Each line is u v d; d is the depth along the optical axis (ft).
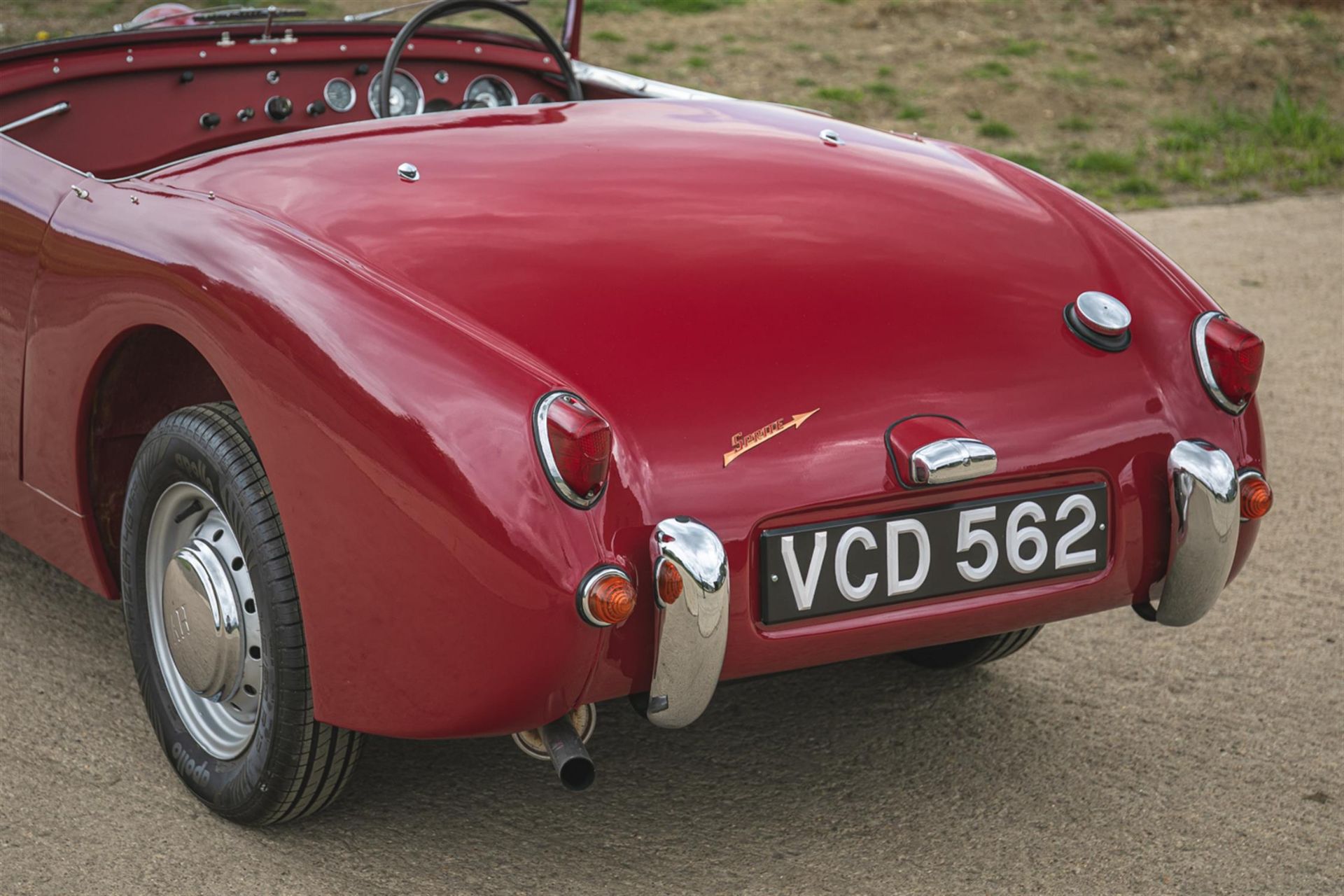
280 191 10.37
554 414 8.21
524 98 16.56
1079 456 9.62
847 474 8.97
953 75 42.65
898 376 9.36
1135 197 33.65
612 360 8.93
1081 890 9.96
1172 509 9.87
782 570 8.87
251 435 9.26
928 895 9.86
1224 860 10.37
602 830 10.53
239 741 10.29
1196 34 47.96
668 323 9.23
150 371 10.93
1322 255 28.96
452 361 8.50
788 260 9.91
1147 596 10.20
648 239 9.92
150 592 10.66
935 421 9.21
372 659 8.82
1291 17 50.29
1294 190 34.65
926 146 12.67
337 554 8.76
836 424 9.05
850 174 11.32
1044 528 9.60
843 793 11.14
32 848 9.91
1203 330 10.18
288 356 8.81
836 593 9.05
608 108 12.51
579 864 10.09
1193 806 11.06
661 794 11.03
